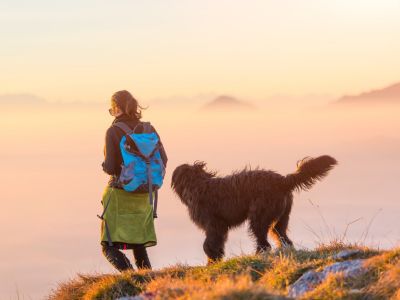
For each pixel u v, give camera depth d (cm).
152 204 909
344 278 638
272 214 1080
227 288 536
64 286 935
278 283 712
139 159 905
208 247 1111
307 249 863
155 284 774
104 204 926
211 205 1118
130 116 932
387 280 607
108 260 932
